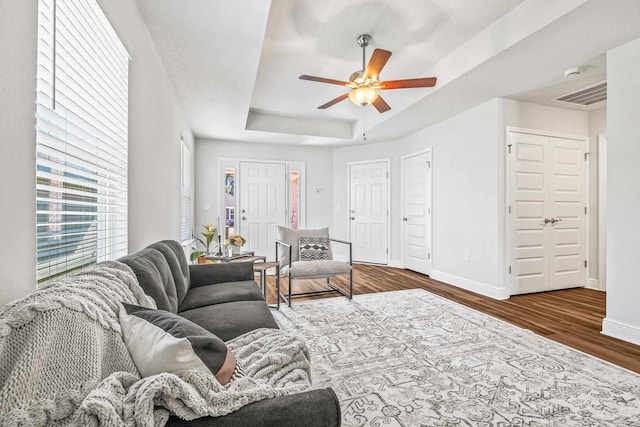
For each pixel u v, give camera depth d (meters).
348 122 5.28
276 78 3.47
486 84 3.01
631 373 1.82
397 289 3.82
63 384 0.62
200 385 0.72
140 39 1.96
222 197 5.31
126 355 0.78
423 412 1.47
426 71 3.24
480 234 3.62
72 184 1.23
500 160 3.42
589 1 1.79
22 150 0.87
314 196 5.89
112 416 0.58
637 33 2.13
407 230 5.14
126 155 1.75
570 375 1.79
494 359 1.99
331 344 2.22
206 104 3.54
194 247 5.00
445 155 4.21
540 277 3.63
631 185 2.26
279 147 5.66
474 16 2.35
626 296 2.29
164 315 0.90
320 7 2.25
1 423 0.53
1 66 0.79
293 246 3.60
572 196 3.80
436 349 2.14
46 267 1.09
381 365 1.92
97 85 1.41
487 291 3.52
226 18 2.00
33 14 0.92
